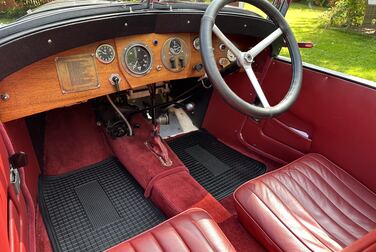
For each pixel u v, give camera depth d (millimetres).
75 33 1120
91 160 1797
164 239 904
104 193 1568
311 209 1095
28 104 1182
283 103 1200
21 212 1070
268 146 1780
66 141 1889
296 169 1258
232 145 1998
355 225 1051
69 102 1286
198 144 2025
